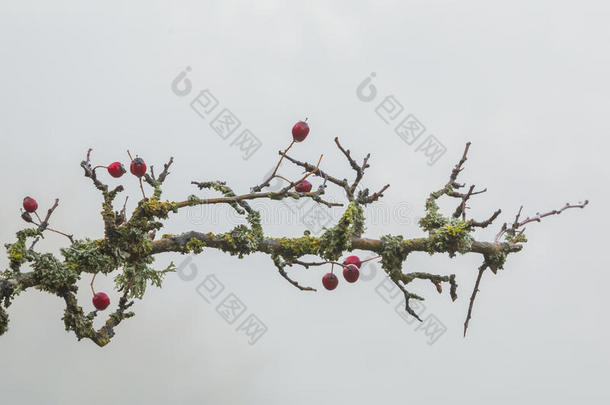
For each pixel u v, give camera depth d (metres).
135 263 4.45
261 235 4.75
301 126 4.48
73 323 4.16
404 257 5.14
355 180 5.20
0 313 4.02
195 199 4.48
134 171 4.25
